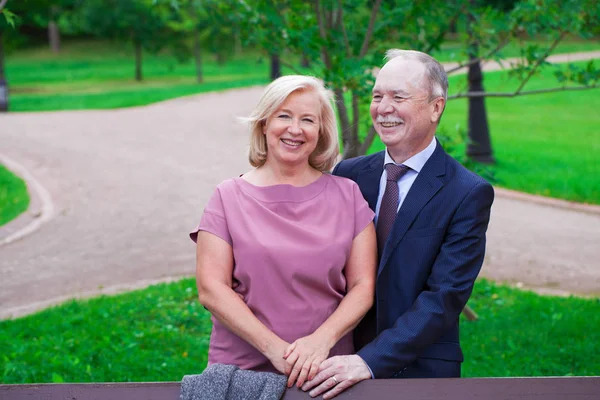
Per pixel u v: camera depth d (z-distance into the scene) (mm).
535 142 15914
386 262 2605
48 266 8375
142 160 14922
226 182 2592
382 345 2391
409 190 2654
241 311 2381
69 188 12531
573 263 8258
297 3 5746
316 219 2516
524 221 10242
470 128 13602
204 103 24797
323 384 2262
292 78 2559
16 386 2168
